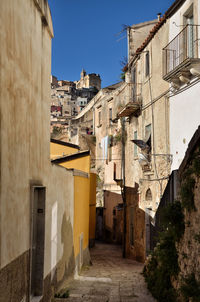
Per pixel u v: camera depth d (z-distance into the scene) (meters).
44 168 5.97
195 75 9.89
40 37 5.63
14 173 4.13
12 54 4.07
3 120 3.71
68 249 9.18
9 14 3.96
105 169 25.50
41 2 5.51
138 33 18.56
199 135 5.91
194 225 5.75
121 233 21.86
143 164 14.70
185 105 10.76
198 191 5.61
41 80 5.72
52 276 6.84
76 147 17.66
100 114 29.45
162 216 7.16
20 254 4.38
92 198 21.44
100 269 12.84
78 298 7.21
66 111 71.38
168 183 11.94
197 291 5.14
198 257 5.38
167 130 12.30
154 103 13.85
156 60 13.67
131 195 17.64
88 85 79.75
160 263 8.13
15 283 4.14
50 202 6.54
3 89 3.71
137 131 16.55
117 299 7.37
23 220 4.54
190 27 10.77
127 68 18.72
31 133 5.02
